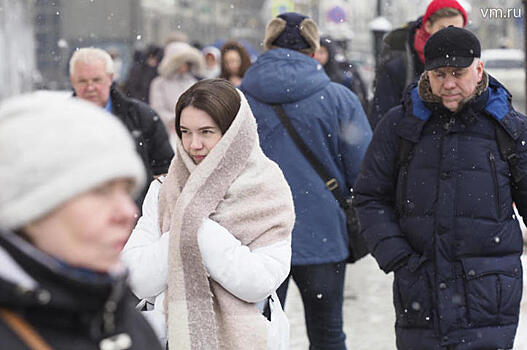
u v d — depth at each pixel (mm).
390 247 7062
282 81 8719
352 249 8977
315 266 8734
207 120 5711
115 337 2928
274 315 5863
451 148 6898
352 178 8891
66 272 2785
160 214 5898
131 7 73312
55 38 72188
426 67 6809
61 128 2734
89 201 2809
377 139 7230
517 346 8977
